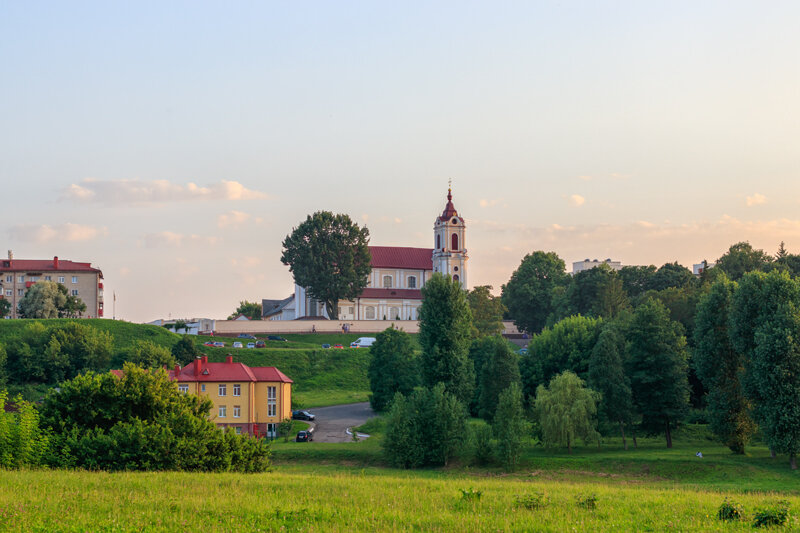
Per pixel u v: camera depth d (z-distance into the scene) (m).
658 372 96.75
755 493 63.94
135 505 42.56
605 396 97.19
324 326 196.38
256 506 42.91
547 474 81.56
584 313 186.50
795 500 50.66
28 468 59.38
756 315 86.06
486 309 188.88
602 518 42.34
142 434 62.72
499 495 49.16
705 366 91.19
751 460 83.94
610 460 85.19
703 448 94.94
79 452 61.97
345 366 157.88
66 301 190.50
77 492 45.94
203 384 111.81
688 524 40.31
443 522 39.69
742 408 88.38
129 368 71.31
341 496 47.59
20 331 162.75
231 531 37.03
